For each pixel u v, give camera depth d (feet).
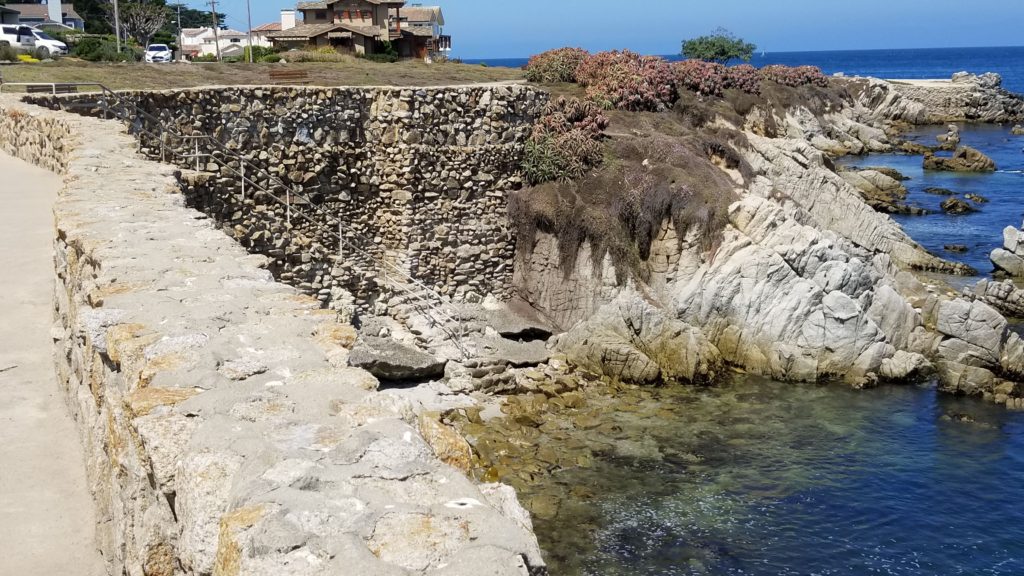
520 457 77.61
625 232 113.09
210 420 18.15
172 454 17.35
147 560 18.43
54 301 43.96
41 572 25.32
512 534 13.96
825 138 248.93
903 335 104.99
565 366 98.17
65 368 36.58
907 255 142.31
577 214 112.88
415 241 111.14
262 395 19.67
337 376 21.09
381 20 242.78
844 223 146.72
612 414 88.02
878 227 145.48
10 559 25.85
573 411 88.28
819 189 148.25
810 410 90.74
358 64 180.14
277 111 101.86
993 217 174.19
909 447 82.12
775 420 87.86
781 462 78.43
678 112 155.53
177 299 27.12
